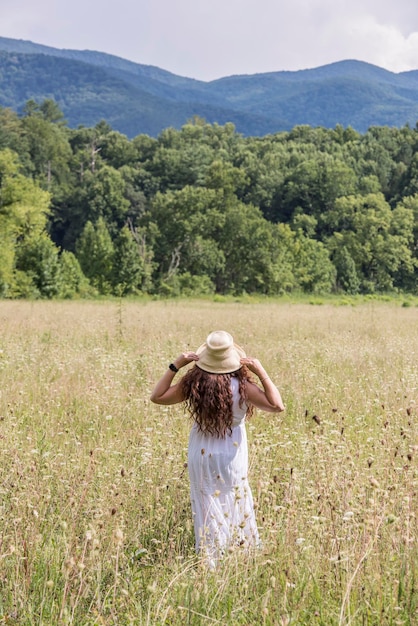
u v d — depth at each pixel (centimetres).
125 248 6700
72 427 730
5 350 1229
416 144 13675
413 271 9675
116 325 1661
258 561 405
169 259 7912
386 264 9488
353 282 8612
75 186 11981
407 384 938
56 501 506
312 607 368
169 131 13512
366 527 402
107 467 573
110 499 498
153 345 1379
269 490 521
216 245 7762
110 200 10625
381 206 9881
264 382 470
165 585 404
